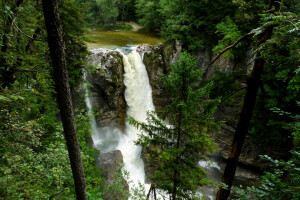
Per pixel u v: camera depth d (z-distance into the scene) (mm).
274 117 13234
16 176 4930
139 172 14969
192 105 5645
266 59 4398
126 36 28516
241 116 6984
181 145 6312
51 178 6375
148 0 26672
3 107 5488
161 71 19469
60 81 4426
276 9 5430
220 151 16234
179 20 17422
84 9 12844
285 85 12055
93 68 15094
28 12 7961
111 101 18562
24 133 5430
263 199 2947
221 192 7418
